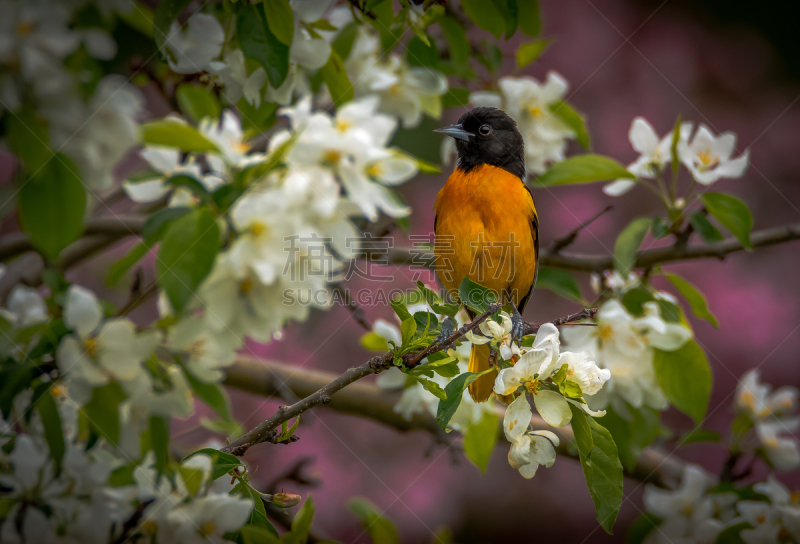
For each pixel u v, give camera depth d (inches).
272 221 174.7
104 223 294.4
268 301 181.6
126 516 175.2
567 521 577.6
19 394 178.4
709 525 284.8
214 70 235.0
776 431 327.0
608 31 596.4
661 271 307.9
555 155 366.9
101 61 231.5
